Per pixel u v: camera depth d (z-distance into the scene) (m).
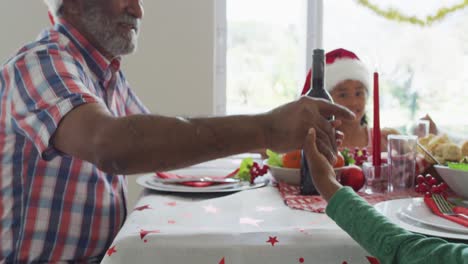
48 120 0.64
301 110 0.62
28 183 0.85
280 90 2.16
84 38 0.96
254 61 2.14
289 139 0.62
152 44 1.95
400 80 2.13
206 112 1.98
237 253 0.57
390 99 2.15
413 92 2.14
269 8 2.12
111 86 1.04
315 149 0.61
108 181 0.94
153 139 0.57
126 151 0.57
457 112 2.14
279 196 0.86
